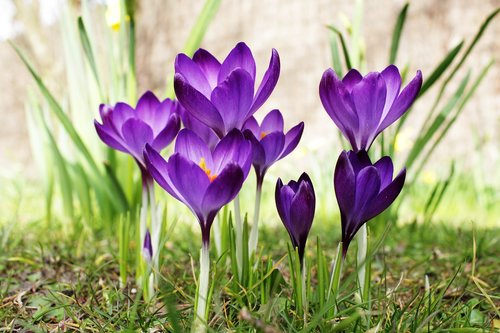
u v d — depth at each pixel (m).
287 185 0.36
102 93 0.67
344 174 0.35
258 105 0.38
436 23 1.56
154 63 1.87
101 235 0.74
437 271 0.54
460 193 1.18
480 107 1.51
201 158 0.35
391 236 0.69
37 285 0.49
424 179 1.27
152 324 0.38
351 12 1.59
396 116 0.37
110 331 0.38
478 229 0.79
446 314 0.39
